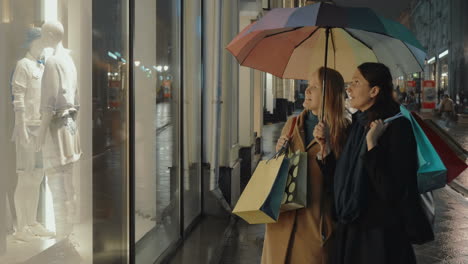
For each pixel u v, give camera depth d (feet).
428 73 215.92
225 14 24.45
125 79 11.98
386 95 8.67
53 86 8.20
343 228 8.80
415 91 150.30
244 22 36.73
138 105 13.15
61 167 8.59
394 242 8.32
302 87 178.40
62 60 8.54
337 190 8.75
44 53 7.97
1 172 6.67
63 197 8.70
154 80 14.66
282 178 9.35
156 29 14.94
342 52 10.85
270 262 9.91
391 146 8.20
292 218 9.80
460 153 8.29
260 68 10.84
